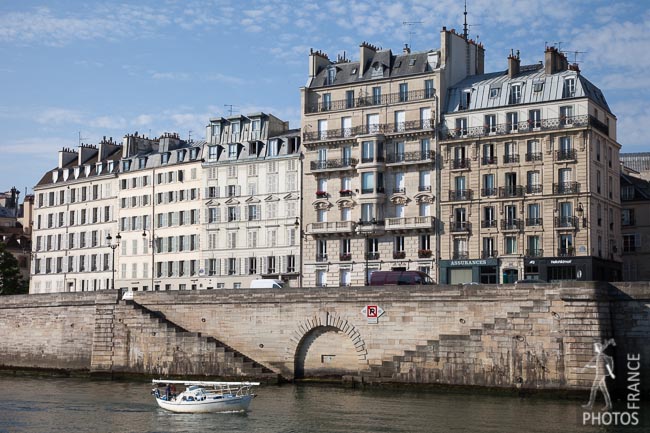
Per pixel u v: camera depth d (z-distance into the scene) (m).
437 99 102.56
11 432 59.22
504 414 62.31
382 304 77.56
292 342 81.38
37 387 81.25
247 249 113.31
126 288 125.12
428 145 102.81
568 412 62.91
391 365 75.62
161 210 122.50
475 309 73.75
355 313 78.75
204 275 116.44
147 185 124.56
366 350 78.12
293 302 81.50
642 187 111.62
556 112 96.88
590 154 95.62
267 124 116.00
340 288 79.50
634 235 110.44
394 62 107.50
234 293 84.31
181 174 120.62
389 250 103.62
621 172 117.31
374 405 66.88
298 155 110.12
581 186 94.94
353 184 106.31
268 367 82.31
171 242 121.06
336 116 108.19
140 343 86.50
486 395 70.75
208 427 59.97
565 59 103.00
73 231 134.50
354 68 109.31
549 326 69.56
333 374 80.06
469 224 99.62
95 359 88.44
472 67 109.50
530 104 97.94
